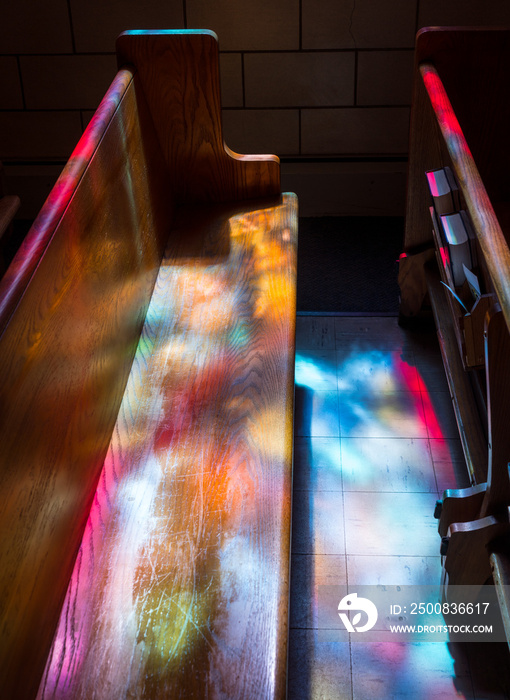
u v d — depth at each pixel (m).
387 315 2.90
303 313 2.93
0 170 2.29
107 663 1.19
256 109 3.27
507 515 1.63
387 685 1.74
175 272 2.13
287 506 1.44
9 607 1.05
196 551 1.36
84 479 1.42
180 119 2.26
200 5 3.02
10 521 1.06
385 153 3.35
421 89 2.27
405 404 2.50
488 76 2.28
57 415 1.26
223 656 1.19
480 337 1.76
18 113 3.29
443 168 2.11
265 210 2.39
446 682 1.75
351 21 3.02
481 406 2.20
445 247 2.06
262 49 3.11
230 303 2.00
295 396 2.53
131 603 1.28
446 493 1.77
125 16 3.05
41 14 3.04
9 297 1.10
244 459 1.54
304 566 2.00
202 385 1.74
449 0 2.98
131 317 1.83
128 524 1.42
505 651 1.80
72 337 1.36
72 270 1.39
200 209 2.44
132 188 1.93
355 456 2.31
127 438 1.61
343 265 3.22
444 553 1.71
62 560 1.29
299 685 1.75
